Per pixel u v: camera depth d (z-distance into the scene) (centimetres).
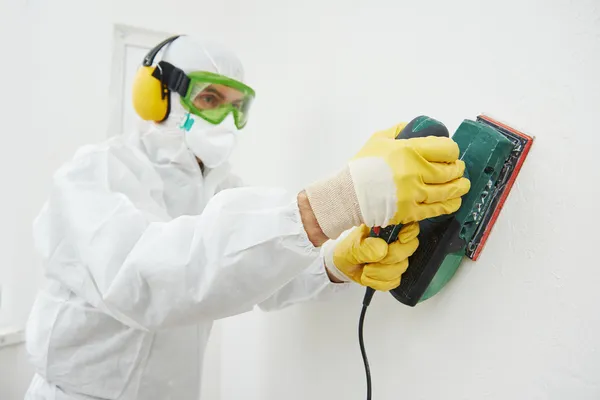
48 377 97
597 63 53
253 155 151
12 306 157
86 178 83
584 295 52
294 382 117
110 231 73
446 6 74
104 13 168
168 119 107
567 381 54
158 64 103
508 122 63
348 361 95
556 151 57
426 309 75
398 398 81
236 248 66
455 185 61
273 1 137
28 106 158
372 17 92
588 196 53
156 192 102
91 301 79
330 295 96
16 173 157
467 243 66
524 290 59
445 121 74
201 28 181
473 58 69
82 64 165
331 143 105
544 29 59
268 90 139
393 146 61
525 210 60
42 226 89
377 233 70
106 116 169
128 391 99
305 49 118
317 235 66
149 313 71
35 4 158
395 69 85
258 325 140
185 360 106
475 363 66
